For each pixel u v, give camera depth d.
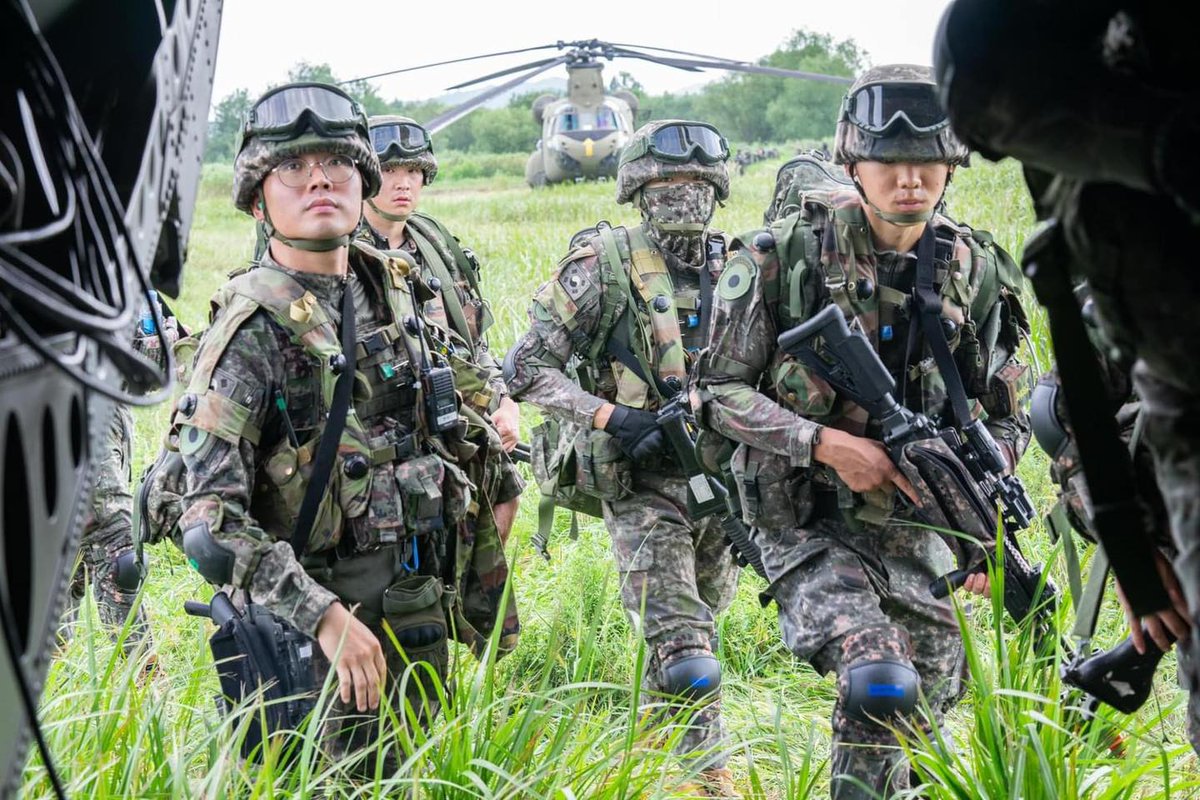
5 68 1.79
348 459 3.47
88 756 3.09
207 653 4.15
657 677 4.43
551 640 3.49
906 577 3.85
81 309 1.76
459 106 19.70
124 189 2.21
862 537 3.85
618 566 4.52
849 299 3.75
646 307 4.64
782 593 3.86
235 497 3.34
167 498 3.69
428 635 3.55
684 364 4.64
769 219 6.17
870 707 3.50
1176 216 1.86
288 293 3.44
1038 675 3.60
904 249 3.79
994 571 3.47
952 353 3.82
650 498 4.54
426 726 3.59
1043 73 1.82
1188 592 1.89
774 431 3.72
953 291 3.77
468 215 22.78
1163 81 1.78
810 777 4.07
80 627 4.47
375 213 5.24
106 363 2.05
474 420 3.76
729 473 4.03
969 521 3.59
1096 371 2.13
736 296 3.83
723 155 4.74
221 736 3.09
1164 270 1.87
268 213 3.50
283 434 3.45
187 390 3.40
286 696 3.40
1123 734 3.71
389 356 3.56
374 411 3.54
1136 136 1.78
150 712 3.21
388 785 3.02
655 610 4.37
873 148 3.61
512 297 11.09
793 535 3.87
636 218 19.97
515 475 3.98
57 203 2.03
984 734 3.20
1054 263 2.07
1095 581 2.89
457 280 5.27
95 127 2.25
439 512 3.57
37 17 2.23
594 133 28.72
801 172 5.97
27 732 1.74
